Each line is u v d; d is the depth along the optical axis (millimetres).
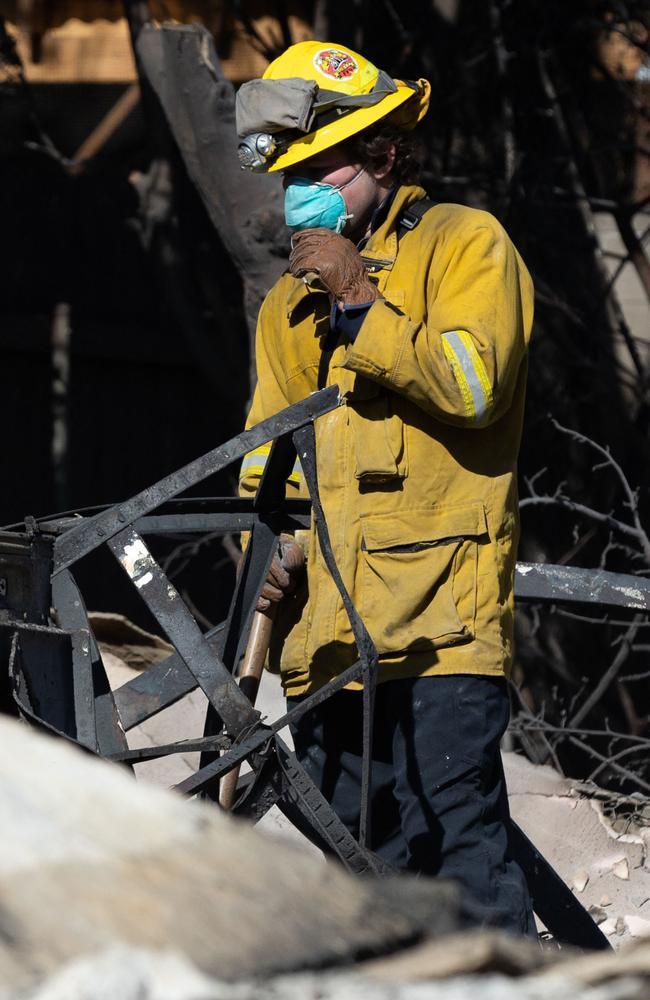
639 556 17297
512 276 8891
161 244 25000
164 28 18453
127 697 9062
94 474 26891
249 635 9359
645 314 26844
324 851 9164
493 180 23453
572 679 22906
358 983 3262
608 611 23562
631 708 22422
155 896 3342
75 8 26984
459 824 8438
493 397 8438
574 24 23594
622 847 12898
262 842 3750
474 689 8570
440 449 8812
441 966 3336
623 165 25297
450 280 8797
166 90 18578
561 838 13016
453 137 23891
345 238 8953
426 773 8508
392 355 8336
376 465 8742
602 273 24672
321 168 9195
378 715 9109
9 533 7844
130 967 3037
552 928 9898
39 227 26953
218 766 7434
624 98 25062
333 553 8891
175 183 25172
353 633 8617
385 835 9562
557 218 24234
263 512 9055
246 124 9047
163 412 27812
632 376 24500
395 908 3611
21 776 3727
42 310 26766
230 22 25406
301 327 9680
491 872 8383
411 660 8570
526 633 23203
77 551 7906
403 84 9383
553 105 23156
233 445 7852
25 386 26656
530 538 24078
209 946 3240
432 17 23281
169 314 27922
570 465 24234
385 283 8977
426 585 8562
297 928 3391
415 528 8711
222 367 26375
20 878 3293
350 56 9266
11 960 3074
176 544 26516
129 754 7781
